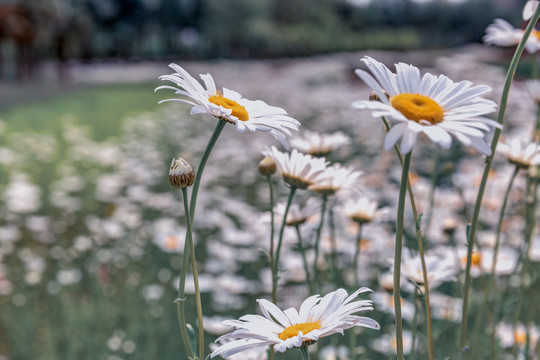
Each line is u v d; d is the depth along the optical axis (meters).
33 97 17.94
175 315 3.64
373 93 1.23
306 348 1.07
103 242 4.91
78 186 6.46
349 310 1.10
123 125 11.66
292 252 3.79
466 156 5.49
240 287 3.62
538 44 2.11
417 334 2.14
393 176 5.04
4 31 25.52
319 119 11.21
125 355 3.36
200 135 10.05
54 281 4.31
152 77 29.91
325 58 30.06
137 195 5.66
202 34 52.66
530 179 2.12
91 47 49.22
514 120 7.53
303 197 5.38
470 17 57.31
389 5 61.84
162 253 4.75
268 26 45.38
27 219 5.23
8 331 3.81
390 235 3.48
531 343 2.36
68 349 3.45
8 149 8.47
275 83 19.17
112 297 4.06
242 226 5.18
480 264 2.15
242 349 1.05
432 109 1.04
